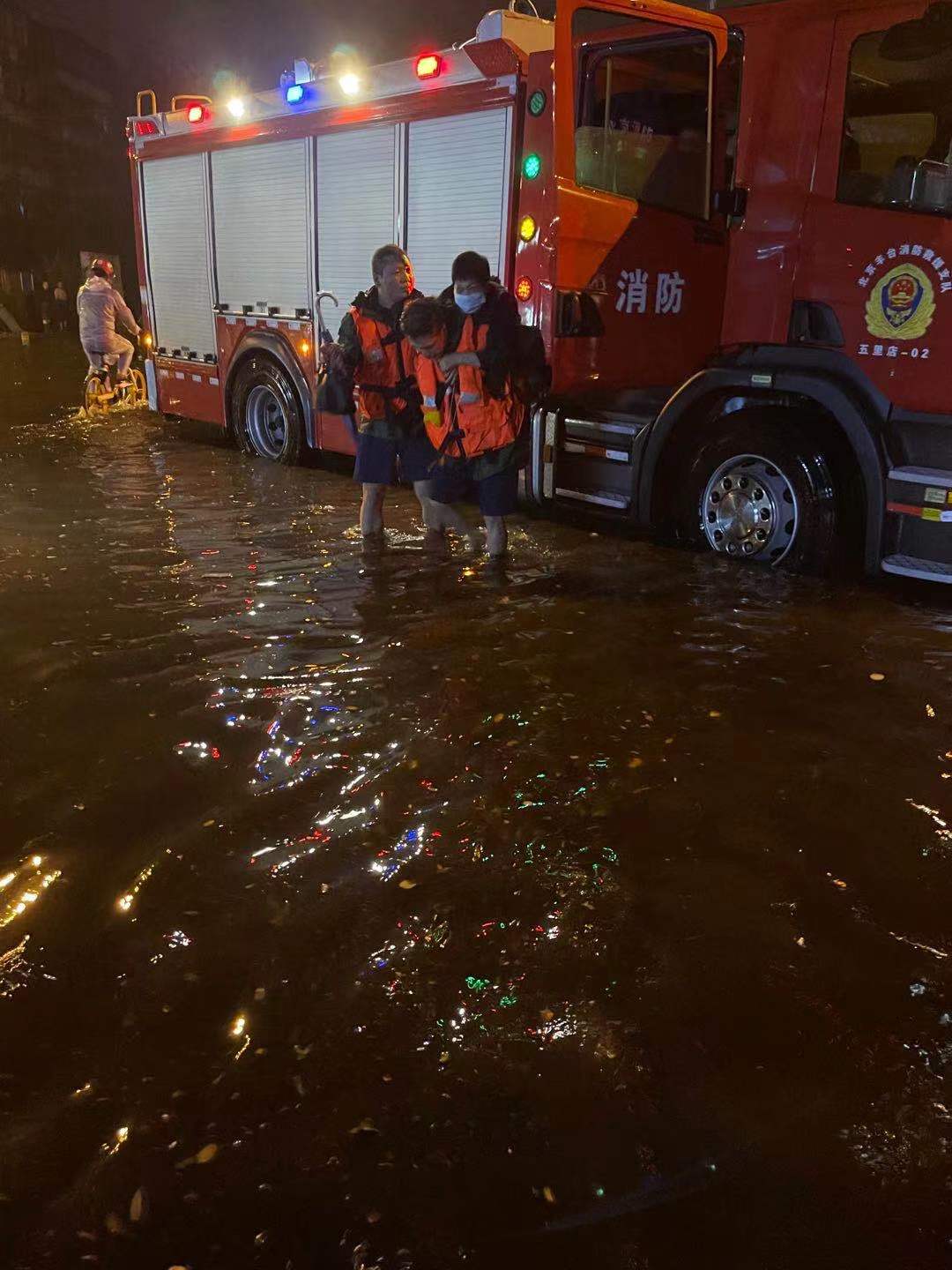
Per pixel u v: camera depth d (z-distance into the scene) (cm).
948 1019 205
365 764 310
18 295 3191
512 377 485
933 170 450
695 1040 200
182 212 877
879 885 250
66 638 419
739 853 263
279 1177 171
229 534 590
